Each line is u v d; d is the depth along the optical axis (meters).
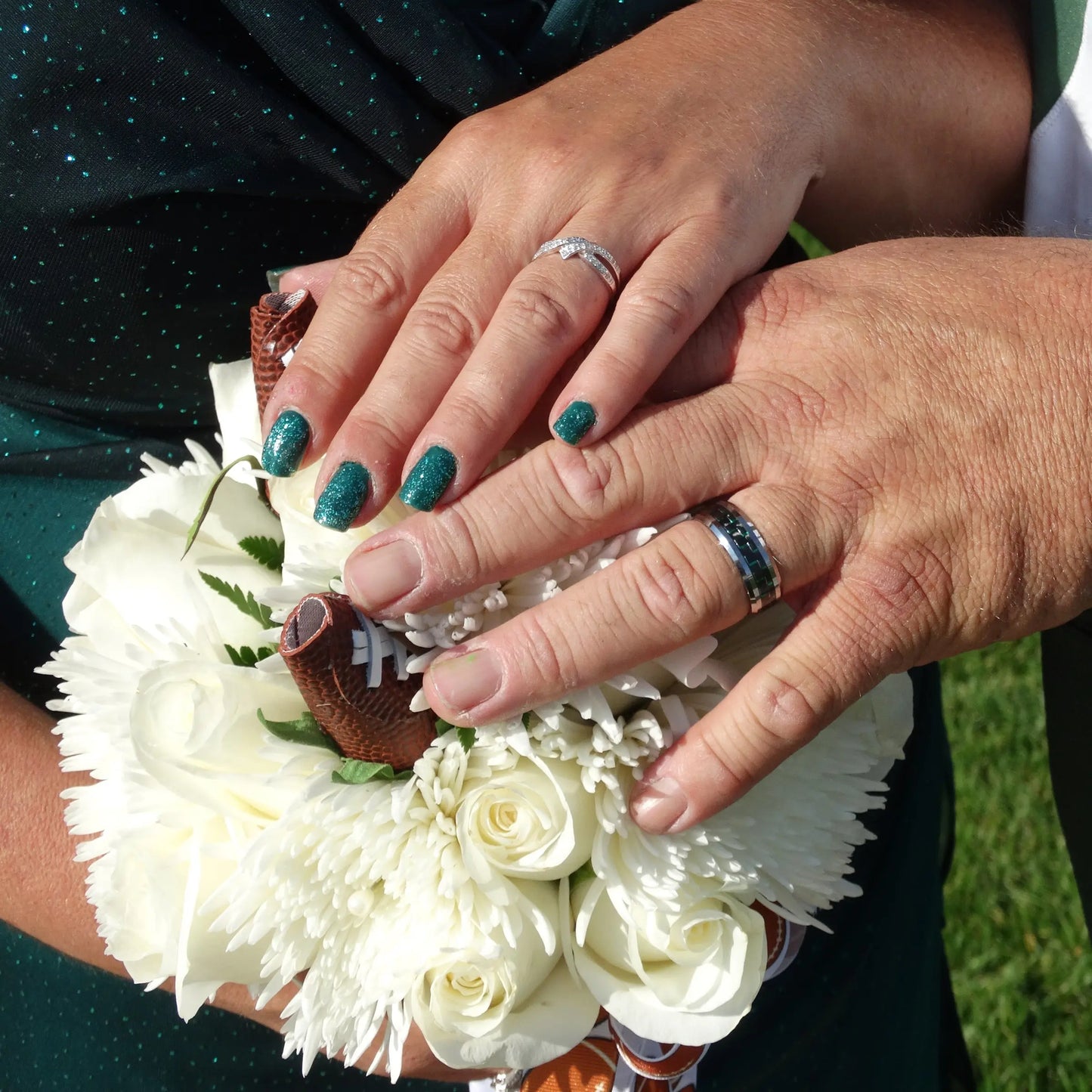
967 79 0.55
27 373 0.54
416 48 0.52
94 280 0.52
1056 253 0.50
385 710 0.46
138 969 0.48
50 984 0.56
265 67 0.51
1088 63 0.55
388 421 0.47
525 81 0.54
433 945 0.46
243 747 0.46
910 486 0.48
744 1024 0.57
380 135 0.52
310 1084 0.56
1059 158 0.56
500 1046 0.47
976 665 1.21
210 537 0.49
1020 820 1.08
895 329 0.49
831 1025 0.59
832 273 0.50
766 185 0.51
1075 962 0.98
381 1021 0.47
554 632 0.46
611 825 0.46
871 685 0.48
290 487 0.48
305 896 0.46
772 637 0.50
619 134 0.50
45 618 0.56
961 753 1.13
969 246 0.51
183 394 0.55
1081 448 0.48
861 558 0.48
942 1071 0.72
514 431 0.47
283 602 0.47
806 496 0.48
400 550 0.46
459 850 0.47
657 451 0.47
